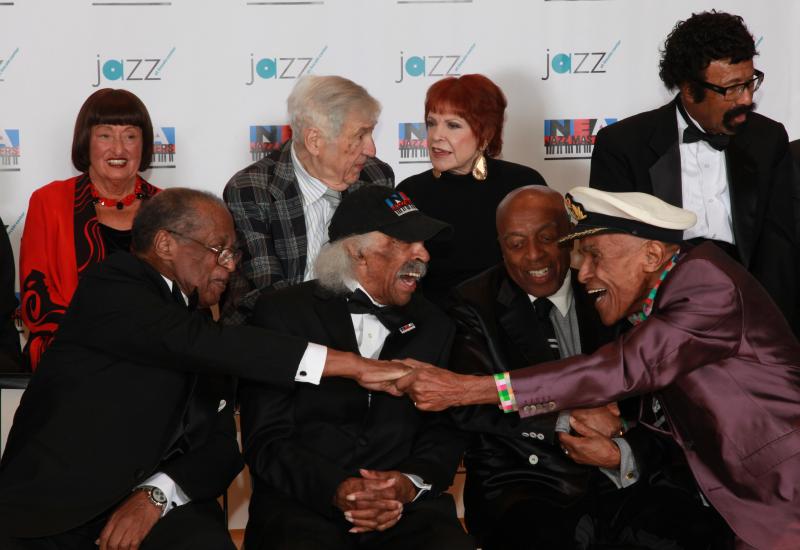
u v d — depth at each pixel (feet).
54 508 9.80
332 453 10.73
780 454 9.46
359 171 13.32
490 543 10.93
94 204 14.61
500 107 14.26
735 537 9.75
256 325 11.11
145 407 10.35
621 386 9.81
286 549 9.77
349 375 10.43
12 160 16.78
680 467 10.70
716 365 9.73
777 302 13.29
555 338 11.62
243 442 10.87
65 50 16.74
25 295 14.26
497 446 11.35
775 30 17.22
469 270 14.02
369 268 10.89
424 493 10.64
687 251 10.12
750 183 13.04
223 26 16.92
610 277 10.12
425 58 17.16
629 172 13.34
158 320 10.26
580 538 10.39
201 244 10.63
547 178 17.40
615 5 17.17
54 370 10.46
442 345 11.14
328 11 17.02
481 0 17.10
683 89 12.69
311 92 12.87
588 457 10.70
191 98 16.97
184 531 10.05
